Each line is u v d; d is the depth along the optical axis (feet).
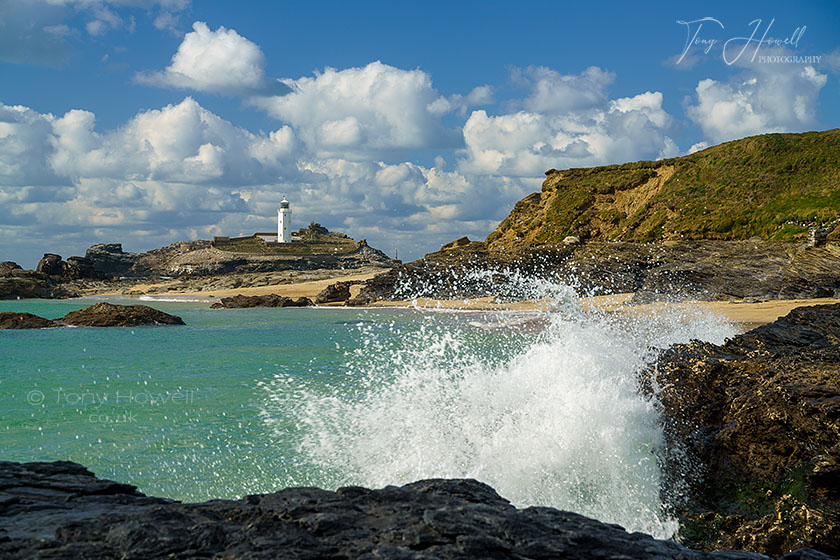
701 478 26.03
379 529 10.36
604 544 9.97
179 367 59.62
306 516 10.66
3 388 48.14
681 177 205.26
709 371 29.71
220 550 9.16
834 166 176.14
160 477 26.55
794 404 24.07
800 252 134.21
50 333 97.40
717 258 146.00
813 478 21.89
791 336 35.96
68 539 9.32
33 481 13.08
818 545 21.07
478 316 119.14
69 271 335.67
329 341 83.10
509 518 10.50
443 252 195.11
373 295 183.11
